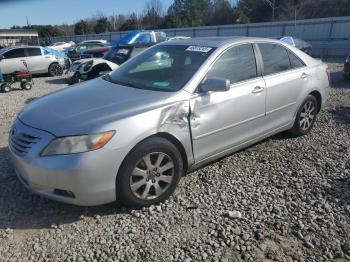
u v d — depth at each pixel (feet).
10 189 12.87
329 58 75.97
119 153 10.46
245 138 14.38
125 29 222.89
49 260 9.36
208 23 215.31
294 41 65.21
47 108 11.74
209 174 13.98
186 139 12.05
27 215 11.30
